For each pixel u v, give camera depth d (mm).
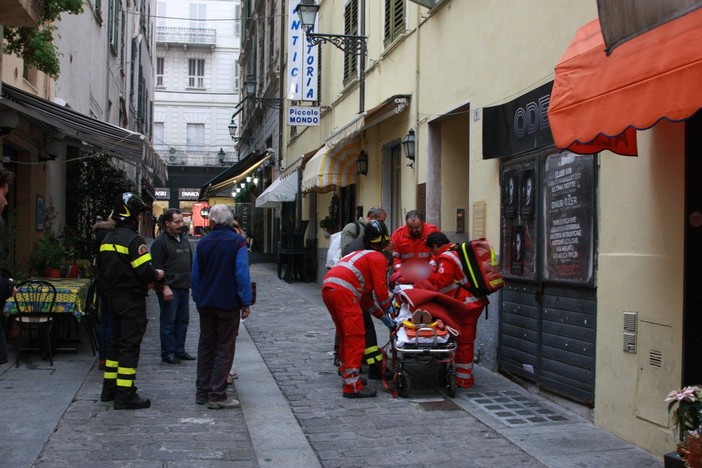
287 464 4934
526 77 7191
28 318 7957
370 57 13664
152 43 40531
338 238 9305
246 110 38312
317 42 13961
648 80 3900
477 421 6027
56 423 5730
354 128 11391
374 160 13211
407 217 8039
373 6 13484
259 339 10062
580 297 6086
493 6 8031
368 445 5387
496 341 7766
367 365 8070
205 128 54281
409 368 8086
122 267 6223
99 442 5297
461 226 10078
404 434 5668
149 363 8305
